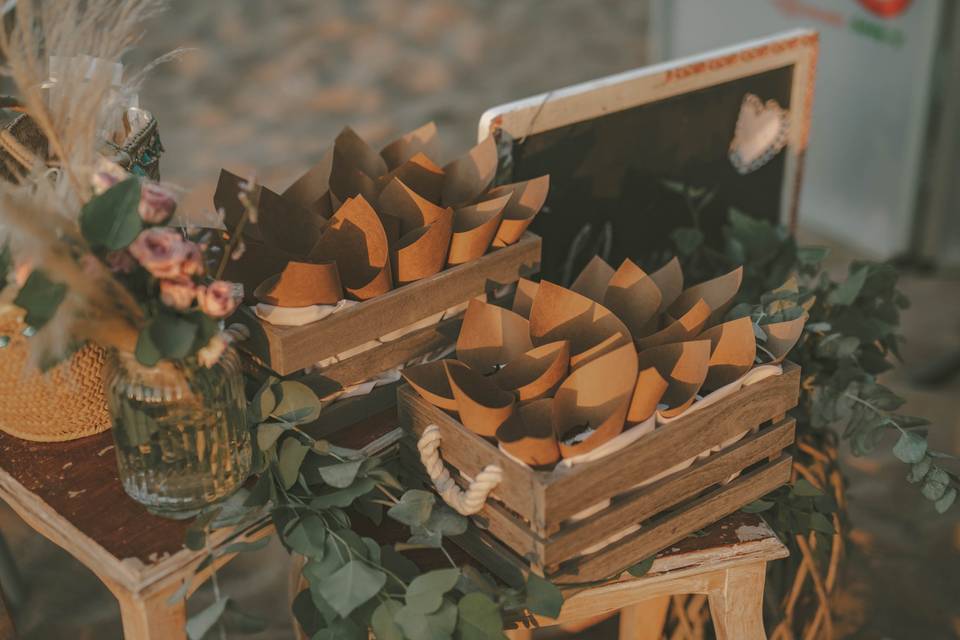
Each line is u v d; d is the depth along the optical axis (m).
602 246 1.54
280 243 1.14
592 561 1.01
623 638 1.46
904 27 2.58
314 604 1.03
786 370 1.08
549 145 1.39
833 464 1.48
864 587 1.86
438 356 1.21
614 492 0.99
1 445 1.15
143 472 1.02
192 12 4.65
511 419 0.99
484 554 1.06
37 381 1.08
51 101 1.03
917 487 2.09
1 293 0.97
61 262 0.86
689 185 1.59
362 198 1.07
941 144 2.66
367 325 1.11
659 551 1.08
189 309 0.93
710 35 3.16
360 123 3.70
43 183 0.96
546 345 1.02
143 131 1.25
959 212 2.76
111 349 1.00
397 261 1.13
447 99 3.91
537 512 0.95
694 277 1.65
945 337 2.55
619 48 4.42
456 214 1.20
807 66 1.62
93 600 1.84
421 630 0.95
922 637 1.76
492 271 1.20
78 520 1.05
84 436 1.16
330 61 4.22
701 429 1.03
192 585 1.00
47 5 1.00
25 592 1.85
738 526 1.12
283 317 1.06
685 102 1.52
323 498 1.04
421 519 1.02
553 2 4.91
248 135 3.60
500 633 0.96
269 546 2.02
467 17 4.69
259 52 4.28
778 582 1.40
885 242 2.85
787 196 1.73
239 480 1.06
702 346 1.01
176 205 0.94
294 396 1.08
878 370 1.51
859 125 2.81
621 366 0.96
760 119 1.61
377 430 1.17
